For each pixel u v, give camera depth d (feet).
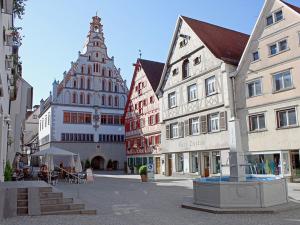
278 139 76.07
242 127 85.10
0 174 45.65
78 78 168.66
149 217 33.17
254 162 81.61
